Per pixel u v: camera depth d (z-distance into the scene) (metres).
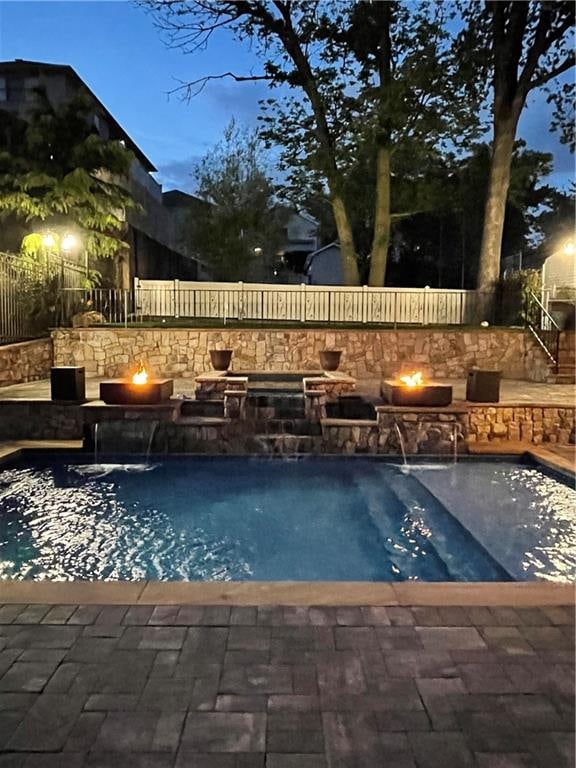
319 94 16.38
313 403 7.68
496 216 15.70
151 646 2.45
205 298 14.96
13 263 11.16
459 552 4.61
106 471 6.87
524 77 15.05
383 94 15.39
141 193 19.03
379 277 17.02
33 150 13.78
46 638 2.50
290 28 15.95
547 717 2.01
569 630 2.61
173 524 5.16
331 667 2.30
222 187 23.78
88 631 2.56
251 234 23.78
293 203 18.88
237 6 15.42
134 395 7.42
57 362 12.34
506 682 2.21
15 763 1.78
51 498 5.87
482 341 13.21
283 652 2.41
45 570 4.18
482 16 15.66
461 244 22.69
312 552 4.57
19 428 7.72
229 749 1.84
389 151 16.59
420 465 7.19
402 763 1.80
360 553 4.56
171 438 7.36
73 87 17.11
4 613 2.73
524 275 14.12
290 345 12.88
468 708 2.06
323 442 7.38
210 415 7.90
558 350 11.45
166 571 4.19
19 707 2.04
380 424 7.35
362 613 2.76
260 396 8.08
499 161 15.58
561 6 14.46
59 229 13.80
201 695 2.12
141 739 1.88
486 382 7.88
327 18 15.97
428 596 2.96
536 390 10.04
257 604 2.84
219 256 22.81
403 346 13.09
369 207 18.94
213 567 4.26
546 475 6.73
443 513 5.51
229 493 6.10
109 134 18.25
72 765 1.77
